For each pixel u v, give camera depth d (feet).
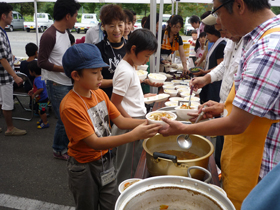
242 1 3.22
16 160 10.07
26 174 9.11
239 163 3.78
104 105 4.91
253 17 3.32
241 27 3.51
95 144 4.22
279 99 3.22
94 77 4.11
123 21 7.50
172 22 13.67
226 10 3.43
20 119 14.57
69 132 4.33
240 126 3.27
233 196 3.94
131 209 2.98
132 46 5.79
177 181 3.19
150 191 3.11
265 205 1.65
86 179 4.72
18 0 18.39
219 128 3.43
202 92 11.77
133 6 52.08
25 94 14.24
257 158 3.61
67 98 4.35
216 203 2.90
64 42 9.28
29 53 14.38
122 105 6.32
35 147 11.23
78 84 4.32
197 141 4.74
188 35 49.73
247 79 3.06
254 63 3.01
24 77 12.68
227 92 6.52
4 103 11.75
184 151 4.94
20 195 7.91
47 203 7.56
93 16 51.01
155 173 3.94
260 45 3.08
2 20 11.03
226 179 4.06
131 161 6.87
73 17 9.05
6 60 10.89
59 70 8.79
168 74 13.07
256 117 3.46
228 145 4.02
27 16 62.69
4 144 11.41
